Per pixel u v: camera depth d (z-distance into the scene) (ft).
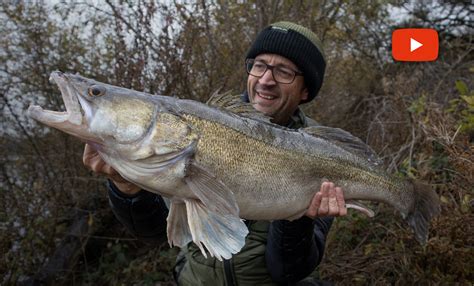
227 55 16.31
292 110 8.70
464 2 22.91
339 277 12.40
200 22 15.49
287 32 8.34
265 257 7.40
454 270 10.46
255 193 6.32
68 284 15.16
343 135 7.57
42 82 15.87
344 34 22.59
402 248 11.64
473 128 10.40
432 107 12.67
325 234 8.24
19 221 15.03
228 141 6.08
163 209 7.36
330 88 21.52
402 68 21.22
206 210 5.81
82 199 16.03
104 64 15.93
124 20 14.38
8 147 15.90
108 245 15.52
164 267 14.84
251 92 8.66
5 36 15.64
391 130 16.22
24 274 14.82
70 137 15.90
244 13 17.75
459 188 10.48
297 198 6.75
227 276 7.48
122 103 5.59
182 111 5.87
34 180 15.84
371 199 7.88
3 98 15.47
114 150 5.65
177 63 14.48
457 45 19.85
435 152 12.87
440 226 10.40
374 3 21.42
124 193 6.64
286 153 6.65
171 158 5.70
